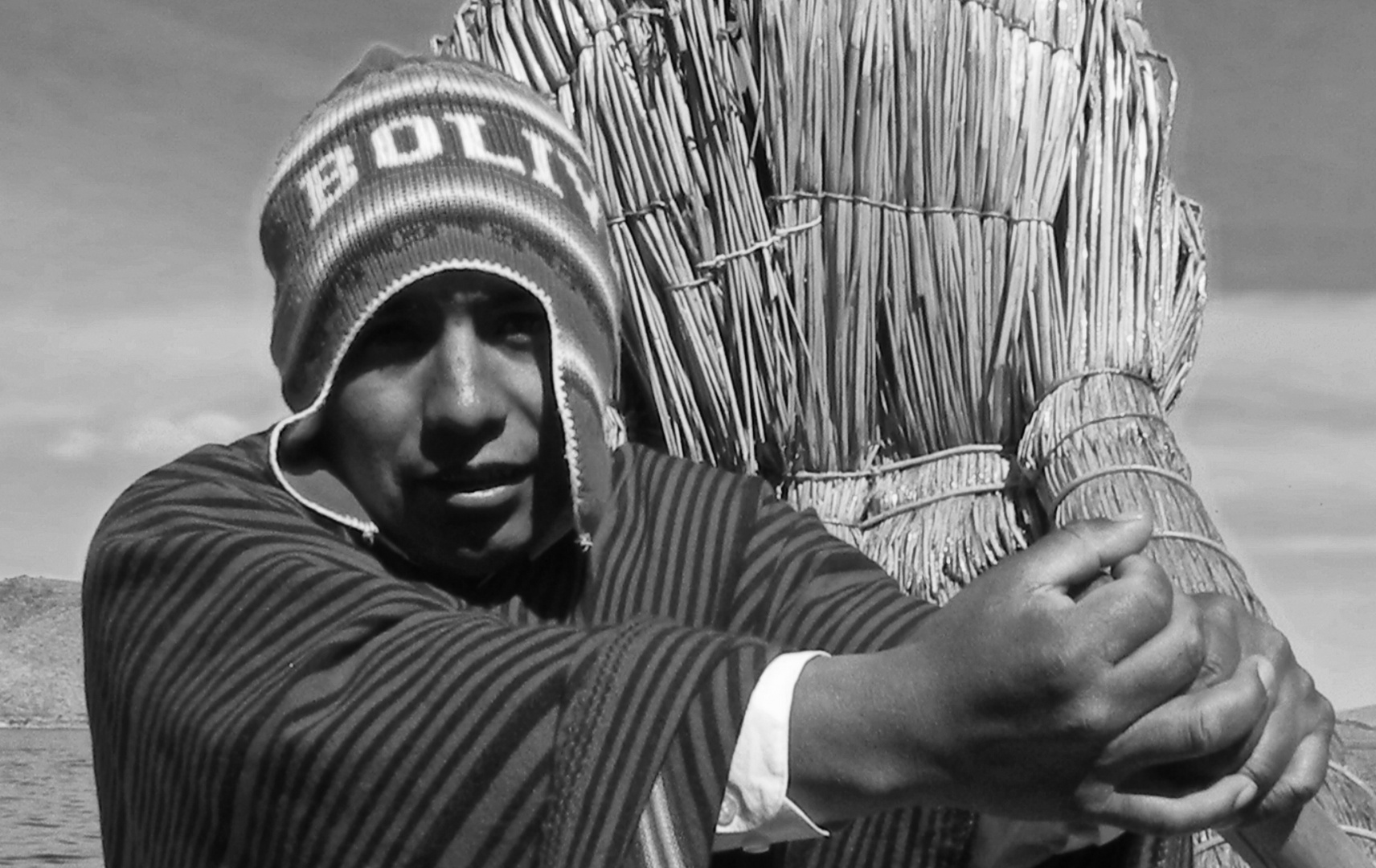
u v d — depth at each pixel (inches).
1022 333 85.2
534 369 54.0
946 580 84.2
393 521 54.2
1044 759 39.4
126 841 51.6
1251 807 44.2
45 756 491.8
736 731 43.1
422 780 45.5
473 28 94.5
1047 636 38.5
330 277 53.3
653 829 43.5
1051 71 87.0
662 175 88.9
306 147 56.5
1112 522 40.8
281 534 53.5
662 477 62.1
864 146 86.4
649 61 89.7
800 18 87.0
